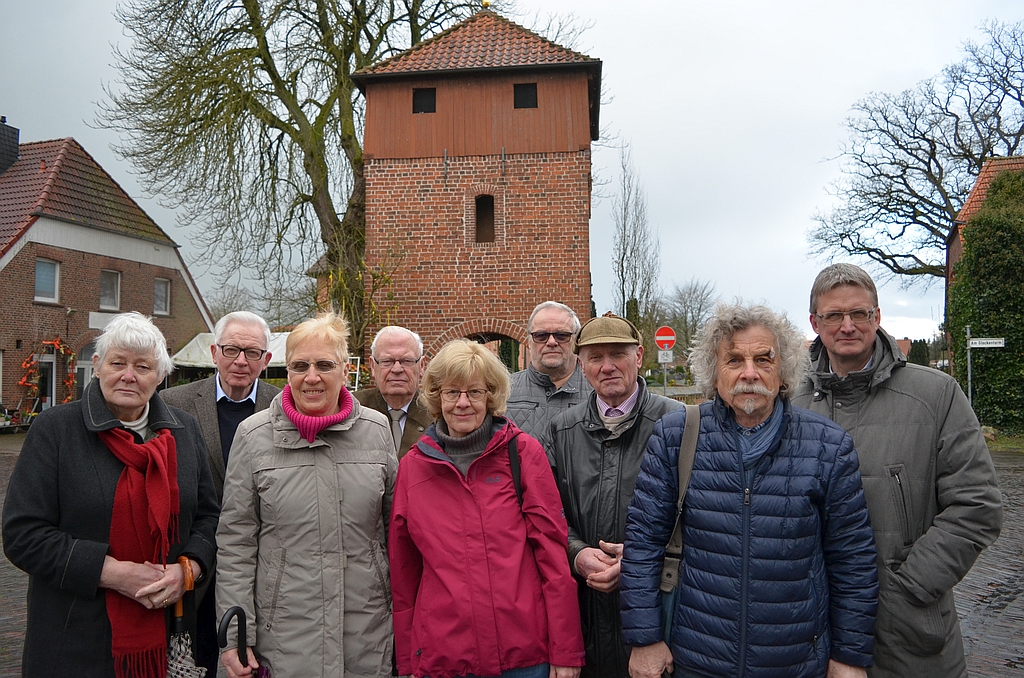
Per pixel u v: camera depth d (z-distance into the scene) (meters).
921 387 2.84
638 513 2.72
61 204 22.81
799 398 3.10
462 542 2.70
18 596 5.93
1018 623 5.21
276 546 2.86
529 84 15.12
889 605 2.68
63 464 2.68
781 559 2.47
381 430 3.12
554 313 4.09
